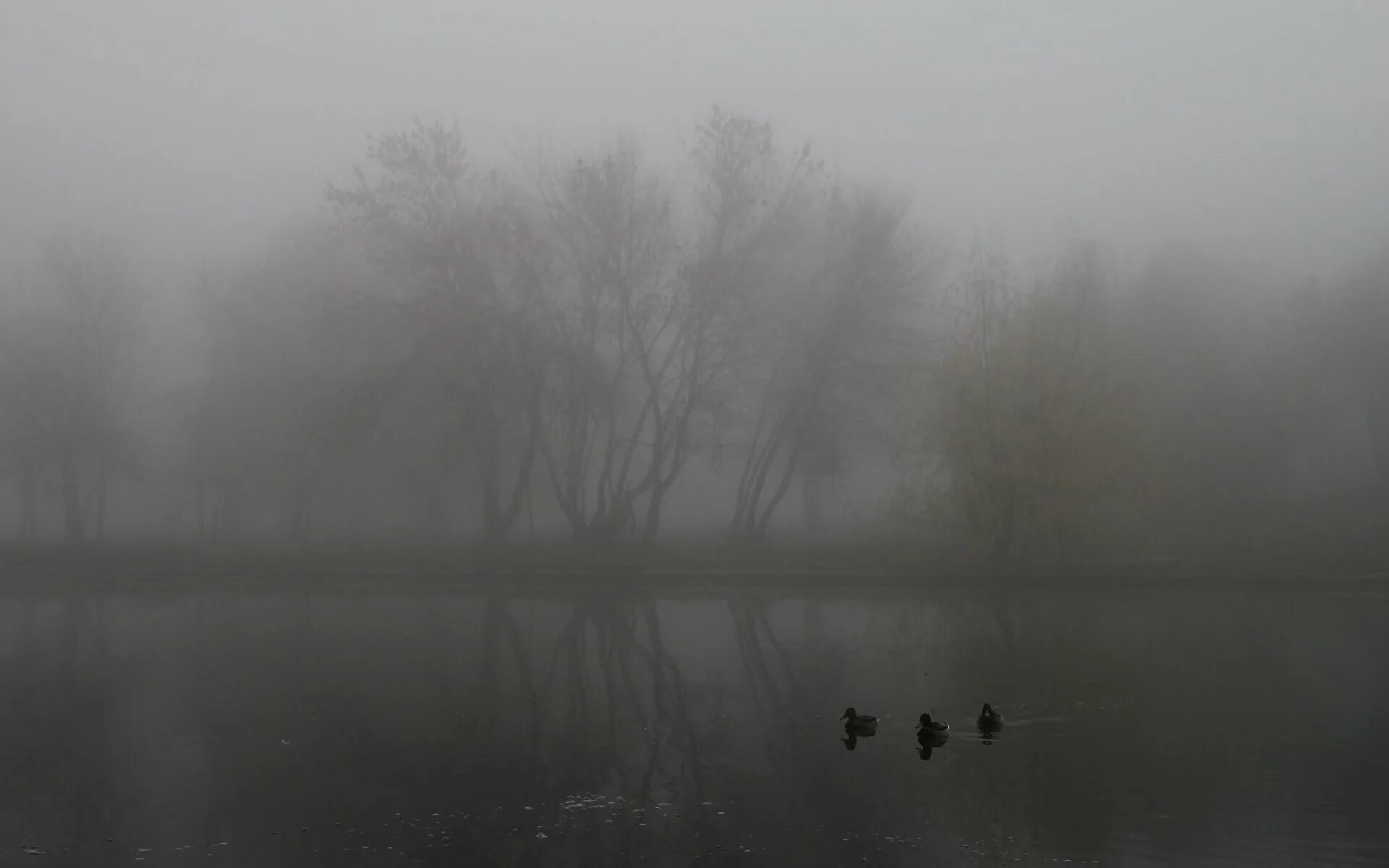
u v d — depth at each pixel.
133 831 12.64
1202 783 13.94
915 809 13.09
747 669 22.42
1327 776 14.20
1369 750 15.41
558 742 16.58
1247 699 18.91
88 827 12.80
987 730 16.80
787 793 13.82
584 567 41.38
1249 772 14.43
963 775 14.48
